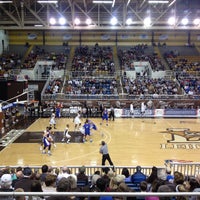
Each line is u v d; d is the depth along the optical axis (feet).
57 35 129.80
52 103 89.04
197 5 97.25
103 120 80.64
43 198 12.03
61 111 86.58
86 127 57.93
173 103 91.97
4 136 61.93
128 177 27.58
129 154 49.80
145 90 96.78
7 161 45.70
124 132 66.28
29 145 55.16
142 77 108.17
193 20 91.56
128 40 130.00
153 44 130.31
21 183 18.93
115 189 17.60
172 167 37.09
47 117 83.92
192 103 91.97
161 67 112.27
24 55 122.11
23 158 47.29
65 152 50.85
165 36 130.21
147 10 93.09
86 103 91.04
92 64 115.34
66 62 117.19
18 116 82.94
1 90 97.60
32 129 68.39
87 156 48.57
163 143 57.11
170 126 73.31
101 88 97.66
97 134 64.34
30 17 97.50
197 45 130.21
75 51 125.39
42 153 50.14
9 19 94.38
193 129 69.77
